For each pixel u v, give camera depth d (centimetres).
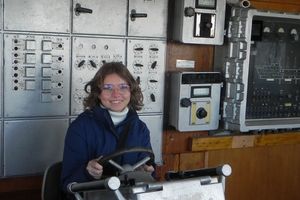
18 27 247
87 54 264
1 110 251
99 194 162
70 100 265
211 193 160
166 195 152
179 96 285
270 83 323
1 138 254
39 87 257
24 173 261
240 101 291
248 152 332
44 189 211
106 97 211
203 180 161
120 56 272
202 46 305
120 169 178
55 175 214
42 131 262
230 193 331
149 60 281
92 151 210
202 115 292
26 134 259
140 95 225
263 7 315
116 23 269
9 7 243
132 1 271
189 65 303
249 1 307
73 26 259
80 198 166
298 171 357
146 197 149
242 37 287
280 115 331
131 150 177
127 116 218
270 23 317
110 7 266
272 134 328
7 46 246
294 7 326
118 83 210
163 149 304
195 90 288
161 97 289
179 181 157
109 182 143
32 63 253
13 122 255
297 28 329
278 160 346
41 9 250
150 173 181
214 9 284
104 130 212
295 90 335
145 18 276
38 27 251
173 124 294
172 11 292
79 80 265
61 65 259
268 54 320
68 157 206
